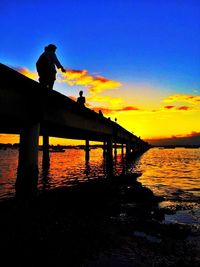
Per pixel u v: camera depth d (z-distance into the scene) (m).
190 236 7.32
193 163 42.28
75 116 17.55
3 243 5.98
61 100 13.20
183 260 5.72
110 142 30.28
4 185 16.80
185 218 9.30
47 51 11.76
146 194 12.66
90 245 6.26
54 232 6.91
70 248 5.98
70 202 11.22
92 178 20.97
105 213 9.53
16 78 9.14
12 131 19.56
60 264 5.24
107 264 5.39
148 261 5.62
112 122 28.38
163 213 9.82
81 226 7.64
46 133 24.41
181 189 16.09
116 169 30.95
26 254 5.53
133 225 8.11
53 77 11.88
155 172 27.36
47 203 10.70
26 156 11.05
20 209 9.23
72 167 31.30
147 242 6.70
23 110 10.69
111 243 6.48
